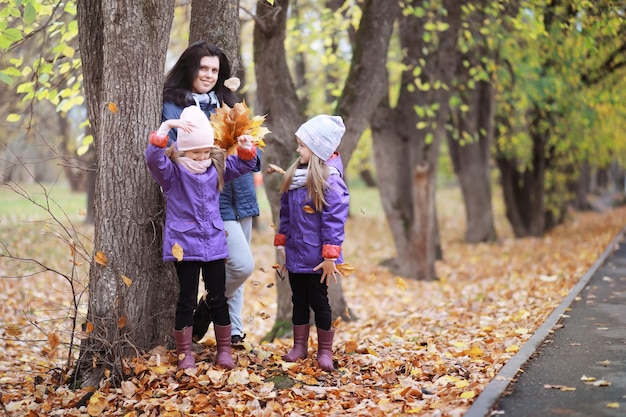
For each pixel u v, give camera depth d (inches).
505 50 520.4
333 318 367.2
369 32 339.9
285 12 324.5
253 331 396.5
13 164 196.1
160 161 170.7
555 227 935.7
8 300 390.0
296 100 343.9
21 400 193.5
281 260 349.4
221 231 182.1
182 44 563.5
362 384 188.9
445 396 171.0
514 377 178.4
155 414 167.0
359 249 804.6
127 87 187.6
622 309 277.7
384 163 556.4
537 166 812.6
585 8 414.3
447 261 667.4
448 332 284.7
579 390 166.2
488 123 741.3
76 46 332.2
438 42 524.1
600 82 596.7
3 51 277.7
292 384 184.7
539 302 330.0
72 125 573.0
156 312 198.4
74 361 202.7
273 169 197.0
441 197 1766.7
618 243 616.1
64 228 192.5
